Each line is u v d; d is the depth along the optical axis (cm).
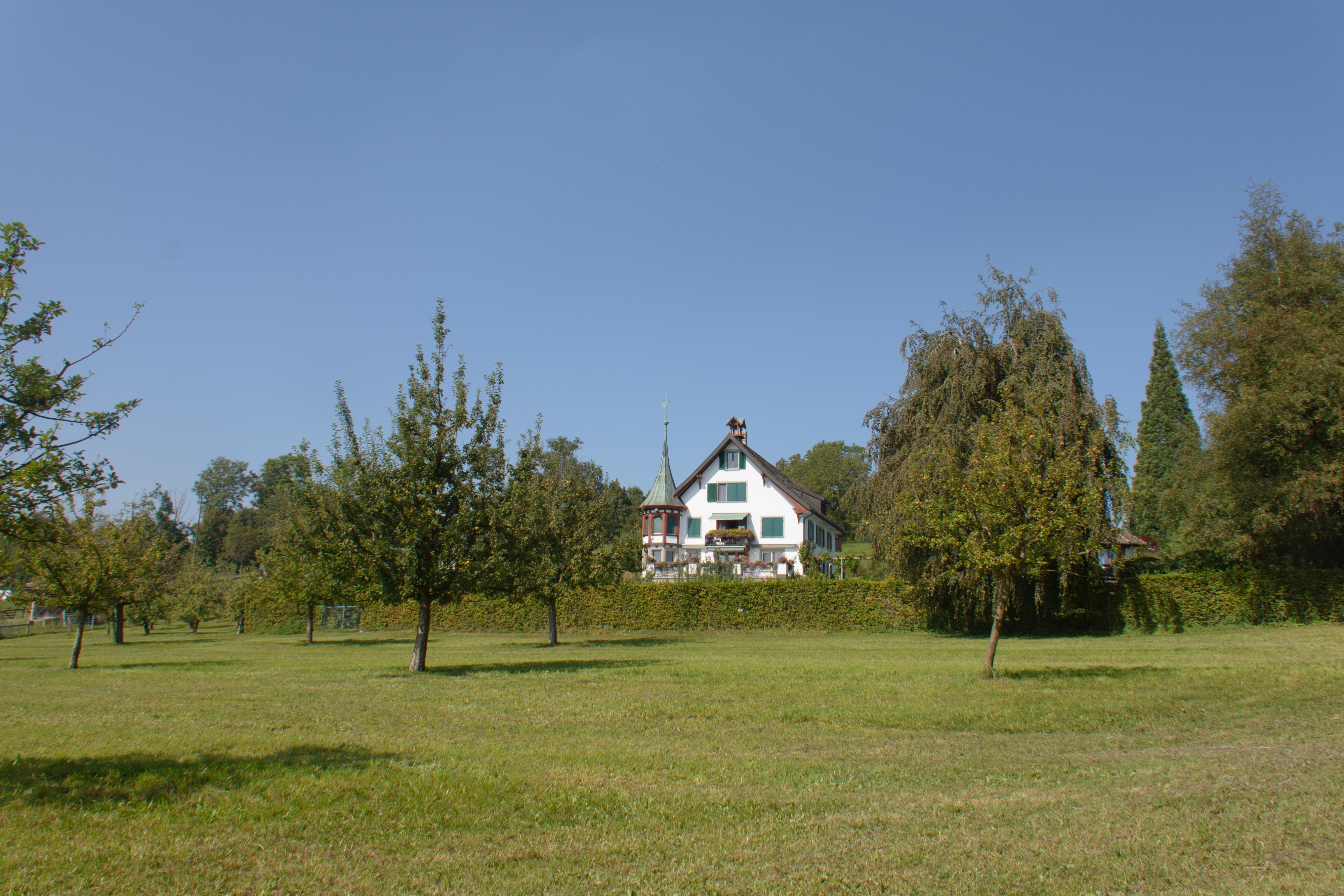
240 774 887
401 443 1955
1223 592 3175
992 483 1688
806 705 1349
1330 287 3297
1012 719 1223
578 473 3422
